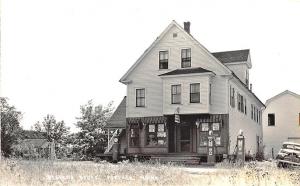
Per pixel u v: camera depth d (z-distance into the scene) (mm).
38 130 65688
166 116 35375
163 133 35688
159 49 36781
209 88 34000
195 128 34719
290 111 55188
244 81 41125
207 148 32344
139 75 37250
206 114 34031
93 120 53344
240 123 38844
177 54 36062
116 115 40500
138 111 36875
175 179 16219
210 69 34906
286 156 25250
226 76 34281
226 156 31922
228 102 34125
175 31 36344
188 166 28781
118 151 36312
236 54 42438
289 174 16688
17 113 41719
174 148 35281
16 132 40781
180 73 34531
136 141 36562
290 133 54812
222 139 33719
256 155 43969
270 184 14898
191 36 35625
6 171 16297
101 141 52938
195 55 35500
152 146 35875
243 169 19438
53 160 23797
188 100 34281
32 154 24828
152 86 36656
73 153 52469
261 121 52656
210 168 25344
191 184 15359
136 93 37188
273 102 56125
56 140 64875
